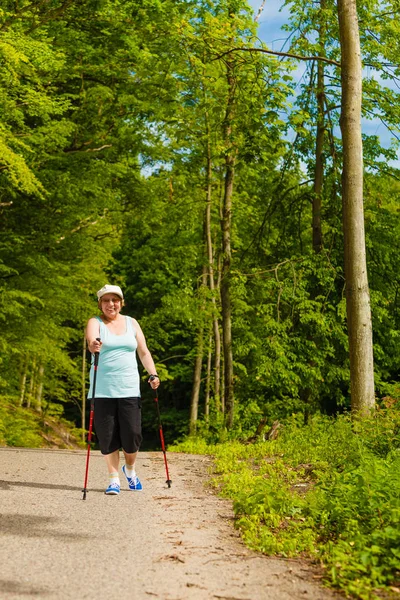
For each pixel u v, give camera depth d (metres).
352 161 11.93
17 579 3.98
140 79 17.39
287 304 17.50
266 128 15.88
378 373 18.47
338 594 3.97
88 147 18.00
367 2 15.58
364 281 11.83
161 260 25.52
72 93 17.41
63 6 14.59
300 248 19.34
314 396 18.36
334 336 17.36
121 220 19.75
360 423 9.30
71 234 18.14
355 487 5.96
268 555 4.82
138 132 18.34
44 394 29.75
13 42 12.12
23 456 10.62
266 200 20.53
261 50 13.52
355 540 4.72
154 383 7.44
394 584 4.15
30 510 6.05
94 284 20.09
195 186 22.50
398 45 15.97
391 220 18.27
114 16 15.64
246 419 17.91
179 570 4.33
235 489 7.36
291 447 10.60
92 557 4.55
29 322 17.16
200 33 14.77
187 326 24.53
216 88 17.39
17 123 14.98
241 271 18.69
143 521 5.79
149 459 11.15
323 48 17.22
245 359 19.92
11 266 16.78
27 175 12.69
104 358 7.13
